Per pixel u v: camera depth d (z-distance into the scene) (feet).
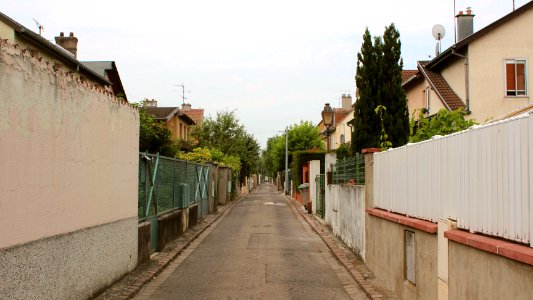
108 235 28.58
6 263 16.99
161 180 46.39
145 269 35.45
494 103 72.23
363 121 61.72
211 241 53.47
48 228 20.44
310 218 77.97
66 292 22.34
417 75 86.43
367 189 36.81
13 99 17.54
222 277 34.53
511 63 72.54
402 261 27.07
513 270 13.91
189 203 63.21
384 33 62.39
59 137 21.57
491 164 16.10
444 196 20.67
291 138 185.06
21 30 52.70
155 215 43.52
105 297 26.78
